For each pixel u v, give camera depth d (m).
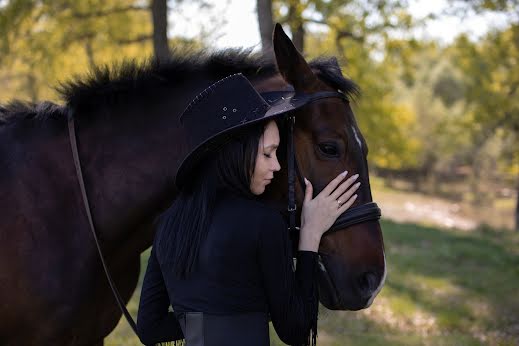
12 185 2.11
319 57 2.17
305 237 1.78
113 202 2.17
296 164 1.90
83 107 2.24
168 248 1.70
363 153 1.95
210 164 1.71
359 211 1.88
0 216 2.06
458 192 33.44
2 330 2.07
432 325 5.66
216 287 1.63
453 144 32.41
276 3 7.91
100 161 2.19
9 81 13.42
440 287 7.18
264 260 1.62
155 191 2.19
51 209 2.10
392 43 8.70
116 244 2.21
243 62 2.26
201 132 1.71
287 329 1.66
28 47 9.17
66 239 2.10
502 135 16.64
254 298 1.65
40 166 2.16
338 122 1.93
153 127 2.21
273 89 2.17
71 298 2.08
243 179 1.67
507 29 11.90
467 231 13.41
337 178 1.85
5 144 2.20
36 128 2.24
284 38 1.98
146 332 1.82
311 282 1.72
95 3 9.11
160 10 7.38
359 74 9.99
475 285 7.34
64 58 9.64
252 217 1.64
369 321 5.61
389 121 13.19
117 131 2.22
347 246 1.86
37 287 2.04
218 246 1.63
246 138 1.67
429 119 34.22
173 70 2.26
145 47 10.65
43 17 9.18
